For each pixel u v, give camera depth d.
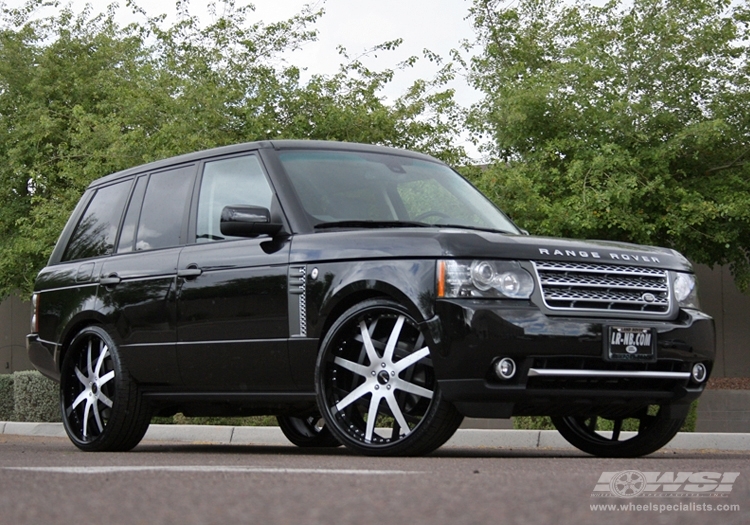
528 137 17.20
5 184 22.19
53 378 7.93
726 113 17.05
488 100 17.23
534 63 18.11
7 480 3.64
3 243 22.25
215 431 11.66
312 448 8.56
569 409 5.81
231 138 16.48
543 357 5.44
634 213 16.20
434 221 6.65
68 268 7.88
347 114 16.92
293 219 6.25
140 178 7.63
